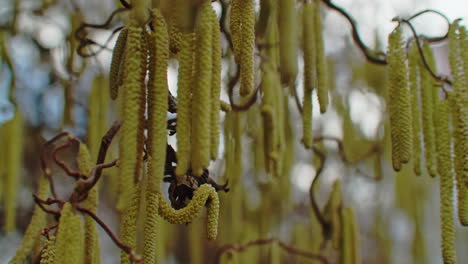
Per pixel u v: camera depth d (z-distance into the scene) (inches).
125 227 14.1
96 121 18.9
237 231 22.2
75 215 13.4
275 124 18.0
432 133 15.8
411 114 15.6
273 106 18.1
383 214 27.0
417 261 24.0
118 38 14.4
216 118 13.2
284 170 21.8
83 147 15.4
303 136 16.3
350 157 22.2
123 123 13.1
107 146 15.2
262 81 18.1
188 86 13.2
